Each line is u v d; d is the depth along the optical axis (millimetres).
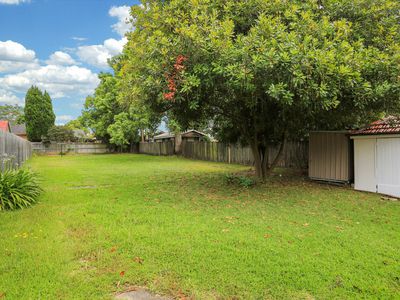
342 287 2875
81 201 6586
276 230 4535
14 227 4555
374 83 6566
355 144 8156
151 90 6664
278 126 9125
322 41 6410
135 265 3285
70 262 3359
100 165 16203
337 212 5691
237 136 11477
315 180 9492
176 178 10547
